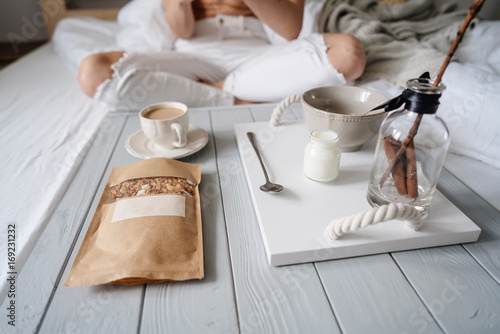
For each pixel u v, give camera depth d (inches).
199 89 43.2
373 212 15.8
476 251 17.6
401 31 50.4
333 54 39.6
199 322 14.1
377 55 43.8
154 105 28.8
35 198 24.2
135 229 17.5
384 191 18.9
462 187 22.9
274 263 16.8
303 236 17.6
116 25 73.9
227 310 14.6
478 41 43.9
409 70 39.8
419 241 17.6
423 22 53.6
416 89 15.6
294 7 44.2
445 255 17.5
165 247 16.8
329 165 21.2
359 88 26.2
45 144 33.0
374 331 13.7
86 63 39.5
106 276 15.5
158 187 21.2
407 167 17.2
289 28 45.0
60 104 43.9
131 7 63.5
